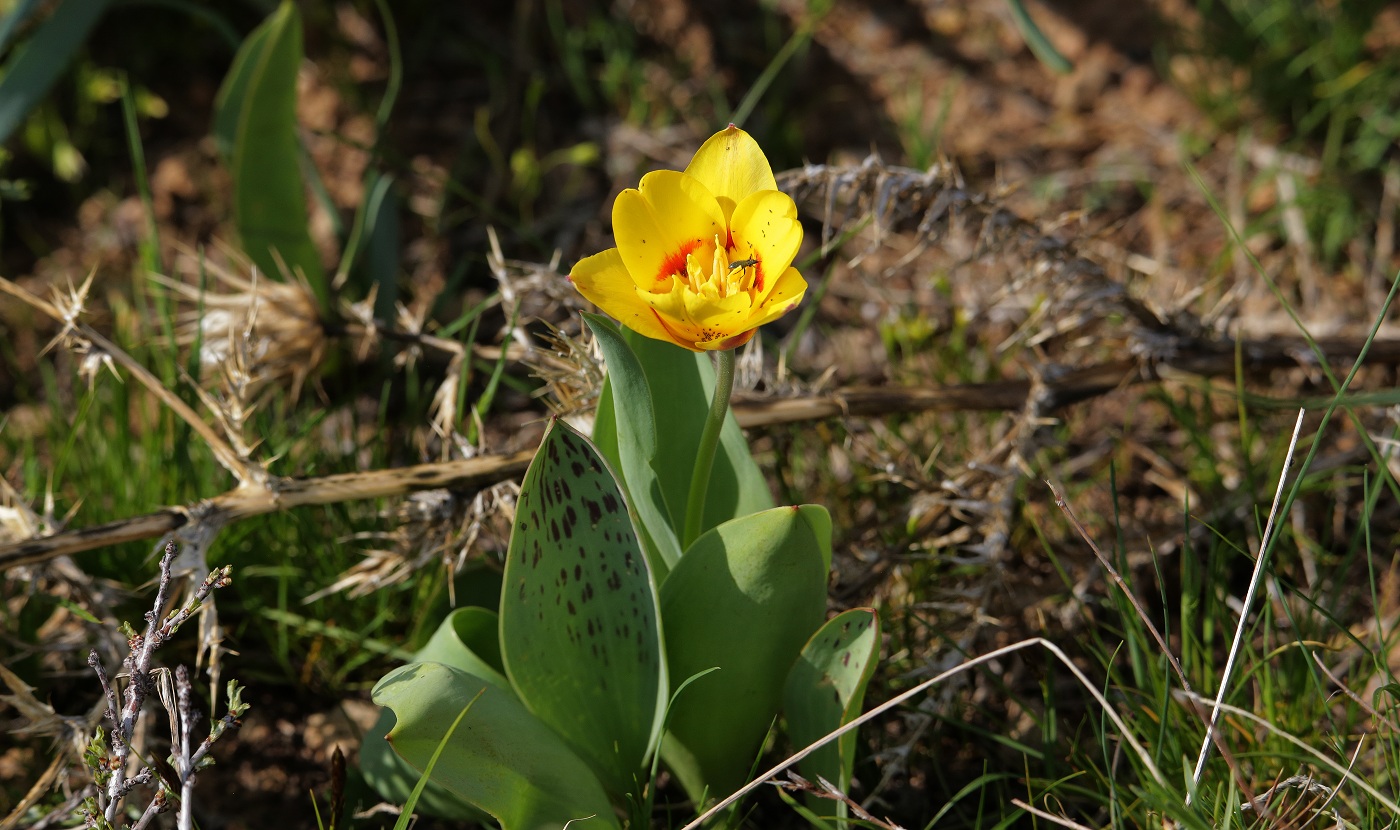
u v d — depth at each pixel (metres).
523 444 1.34
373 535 1.24
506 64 1.95
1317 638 1.24
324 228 1.72
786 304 1.07
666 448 1.18
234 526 1.28
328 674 1.29
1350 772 1.13
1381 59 1.68
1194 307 1.50
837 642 1.13
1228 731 1.19
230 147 1.47
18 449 1.37
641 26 1.96
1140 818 1.17
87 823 1.11
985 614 1.23
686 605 1.14
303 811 1.24
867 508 1.35
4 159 1.49
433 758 1.10
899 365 1.44
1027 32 1.40
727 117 1.83
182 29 1.89
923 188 1.25
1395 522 1.34
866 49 1.93
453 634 1.18
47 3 1.77
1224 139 1.76
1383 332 1.38
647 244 1.09
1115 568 1.27
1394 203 1.59
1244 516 1.31
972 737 1.25
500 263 1.30
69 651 1.25
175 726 1.11
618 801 1.18
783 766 1.11
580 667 1.16
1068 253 1.28
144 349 1.40
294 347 1.31
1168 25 1.84
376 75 1.91
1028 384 1.31
